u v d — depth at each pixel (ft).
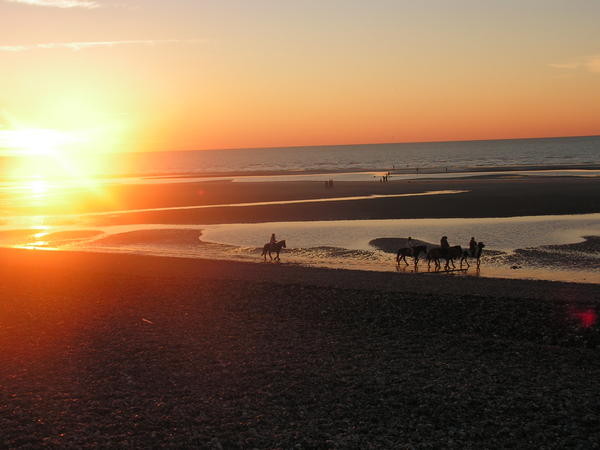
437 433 47.16
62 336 73.72
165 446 45.88
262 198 251.39
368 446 45.21
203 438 46.96
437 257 109.29
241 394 55.42
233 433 47.83
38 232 173.88
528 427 47.60
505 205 199.93
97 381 59.00
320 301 86.69
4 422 50.06
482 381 57.21
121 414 51.52
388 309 81.71
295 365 62.54
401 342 69.51
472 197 224.94
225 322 78.74
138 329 76.28
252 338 71.97
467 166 502.79
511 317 76.48
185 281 101.40
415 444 45.44
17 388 57.41
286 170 533.55
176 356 65.82
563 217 171.94
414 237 147.43
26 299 92.43
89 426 49.24
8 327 77.77
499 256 122.42
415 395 54.29
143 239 156.04
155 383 58.34
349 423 49.24
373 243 140.56
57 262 121.49
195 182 378.53
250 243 145.69
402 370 60.59
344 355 65.46
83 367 62.90
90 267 115.44
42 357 66.18
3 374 61.16
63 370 62.13
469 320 76.33
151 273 108.47
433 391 55.11
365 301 85.56
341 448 45.09
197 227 173.68
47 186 376.27
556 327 72.54
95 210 224.74
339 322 77.51
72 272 110.93
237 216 194.39
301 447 45.29
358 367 61.72
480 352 65.62
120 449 45.52
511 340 69.31
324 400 53.78
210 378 59.41
